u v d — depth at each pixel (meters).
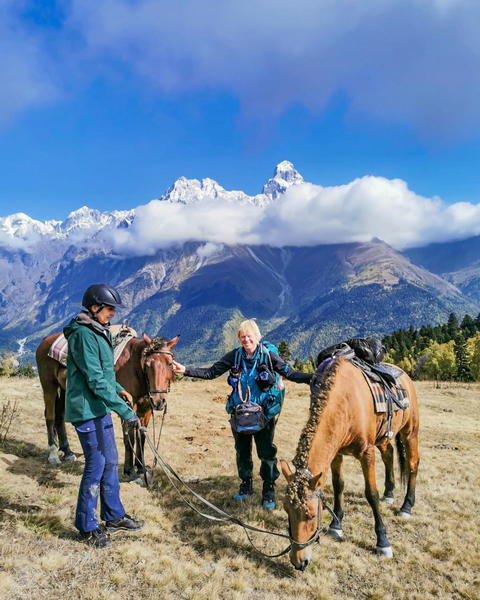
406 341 117.62
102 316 5.07
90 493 4.96
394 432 6.32
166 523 5.88
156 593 4.38
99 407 4.96
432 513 7.27
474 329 119.75
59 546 4.86
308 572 5.17
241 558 5.25
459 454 12.22
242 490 7.07
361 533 6.26
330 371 5.49
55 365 7.18
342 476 6.12
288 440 12.02
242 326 6.26
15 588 4.07
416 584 5.18
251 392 6.32
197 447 10.16
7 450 7.70
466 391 33.94
